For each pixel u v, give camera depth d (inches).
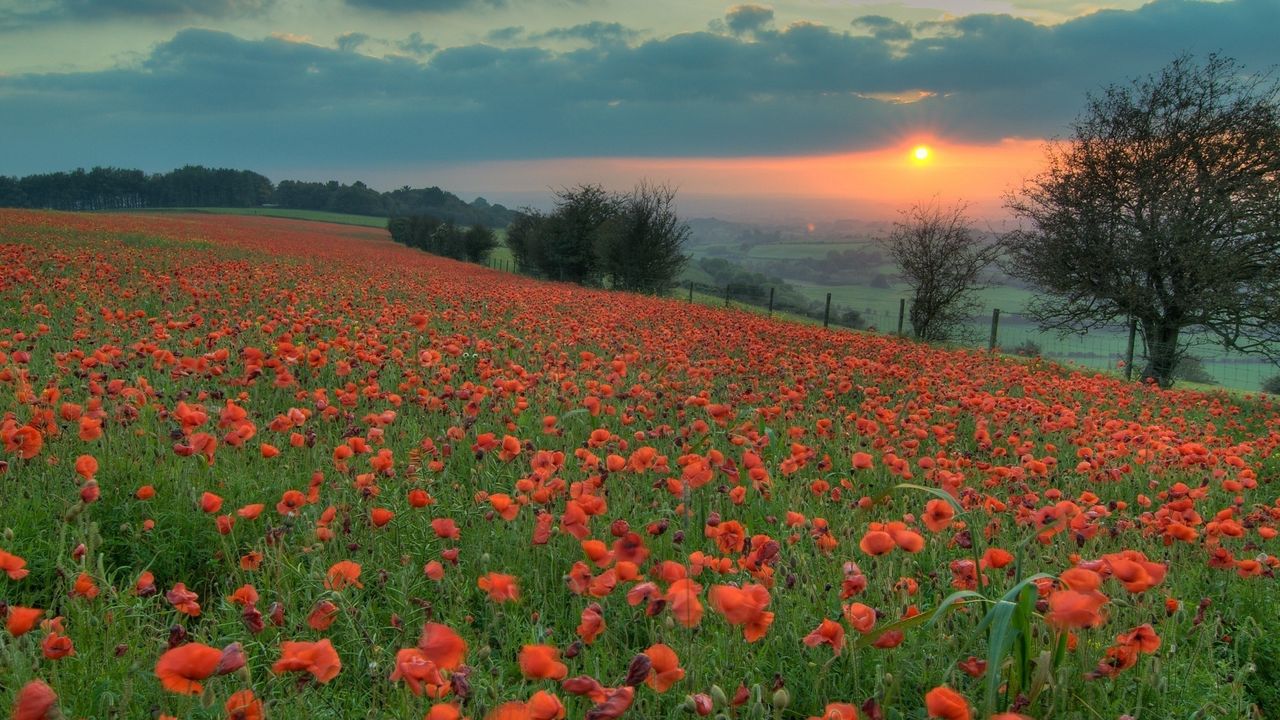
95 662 120.5
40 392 264.8
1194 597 173.5
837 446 275.4
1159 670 121.1
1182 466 261.7
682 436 226.4
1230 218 773.9
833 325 1491.1
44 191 6117.1
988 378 500.4
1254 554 200.7
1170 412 465.4
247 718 91.1
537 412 297.0
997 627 101.2
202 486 188.5
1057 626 114.1
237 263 877.2
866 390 334.3
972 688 126.0
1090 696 124.0
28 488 181.0
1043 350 977.5
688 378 382.6
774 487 223.5
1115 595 156.5
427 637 90.3
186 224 2559.1
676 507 193.8
